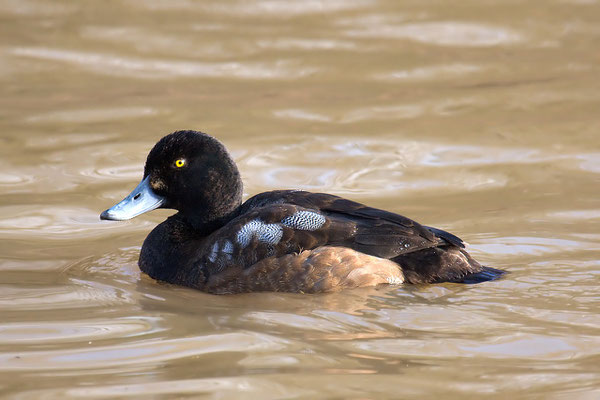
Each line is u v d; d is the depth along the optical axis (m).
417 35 19.73
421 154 13.36
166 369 6.85
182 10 21.56
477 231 10.31
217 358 7.06
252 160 13.02
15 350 7.22
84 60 18.23
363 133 14.24
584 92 16.16
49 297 8.56
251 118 14.95
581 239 9.92
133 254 9.98
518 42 19.31
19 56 18.34
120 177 12.44
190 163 9.22
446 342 7.33
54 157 13.15
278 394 6.42
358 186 12.11
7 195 11.76
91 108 15.42
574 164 12.84
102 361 7.01
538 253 9.51
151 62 18.16
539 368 6.84
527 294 8.31
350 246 8.52
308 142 13.80
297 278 8.45
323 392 6.46
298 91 16.47
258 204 9.20
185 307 8.27
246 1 22.31
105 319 7.96
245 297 8.48
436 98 16.05
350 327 7.68
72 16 21.09
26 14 21.19
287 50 18.80
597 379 6.63
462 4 21.97
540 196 11.59
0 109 15.32
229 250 8.69
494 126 14.54
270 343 7.36
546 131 14.26
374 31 20.02
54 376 6.72
